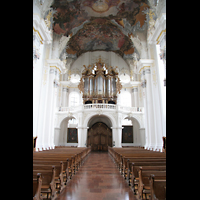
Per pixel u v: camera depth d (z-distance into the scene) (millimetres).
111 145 24172
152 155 8047
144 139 21906
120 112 21125
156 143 13578
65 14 16562
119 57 26516
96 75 24062
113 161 12281
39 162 5227
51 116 15586
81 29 21469
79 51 25797
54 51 16312
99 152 22172
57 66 15992
